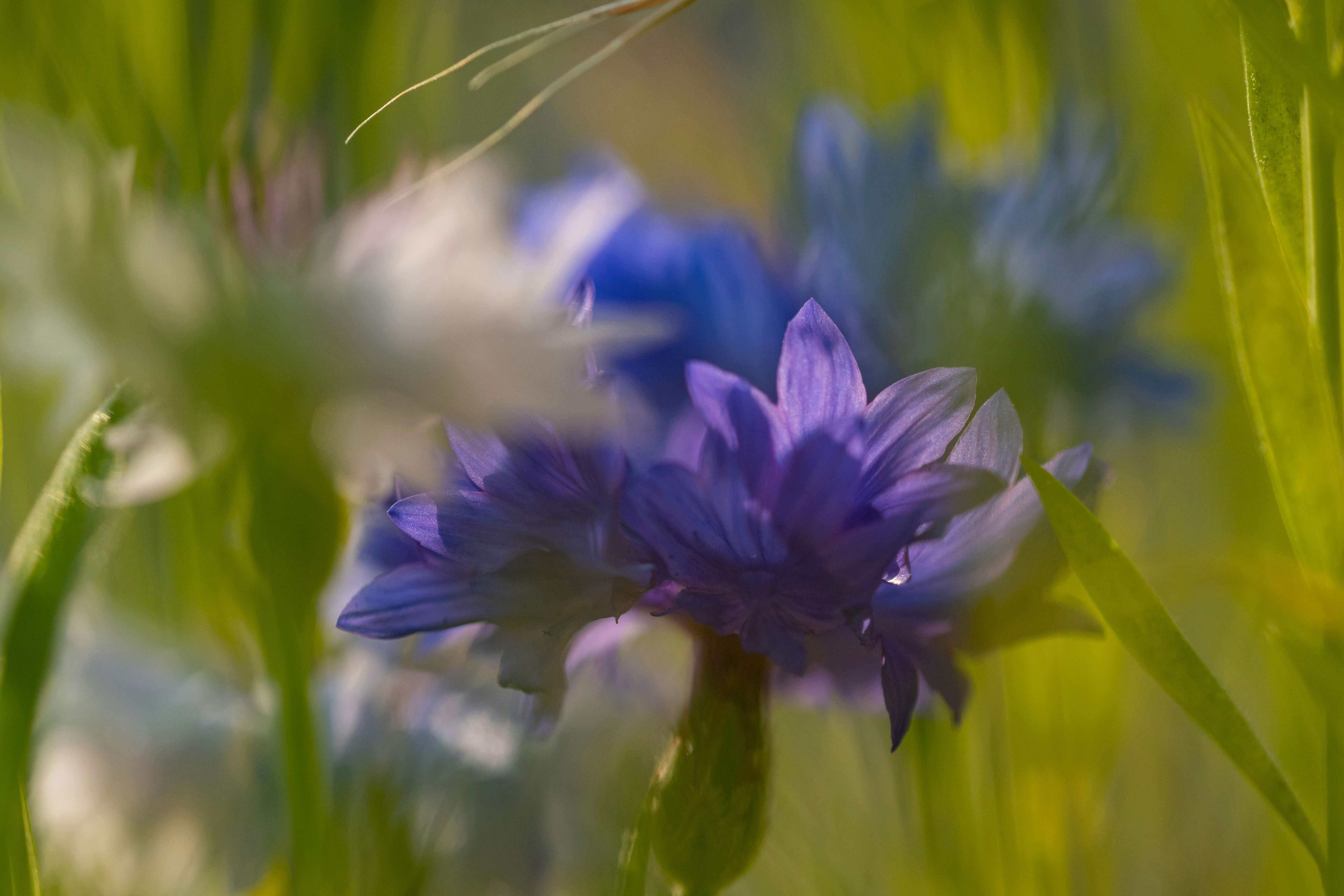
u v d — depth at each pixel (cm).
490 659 29
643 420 31
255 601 28
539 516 28
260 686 32
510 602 28
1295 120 29
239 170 28
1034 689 33
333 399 27
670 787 29
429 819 31
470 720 32
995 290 34
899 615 29
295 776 29
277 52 32
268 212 28
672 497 28
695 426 33
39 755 31
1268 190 29
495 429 28
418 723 31
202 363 27
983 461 28
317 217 28
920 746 32
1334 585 28
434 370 27
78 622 32
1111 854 34
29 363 27
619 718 33
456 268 27
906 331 34
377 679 31
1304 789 32
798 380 28
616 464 28
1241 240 29
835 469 28
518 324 27
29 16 31
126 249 27
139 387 28
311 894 29
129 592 33
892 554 28
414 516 28
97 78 31
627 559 28
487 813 31
